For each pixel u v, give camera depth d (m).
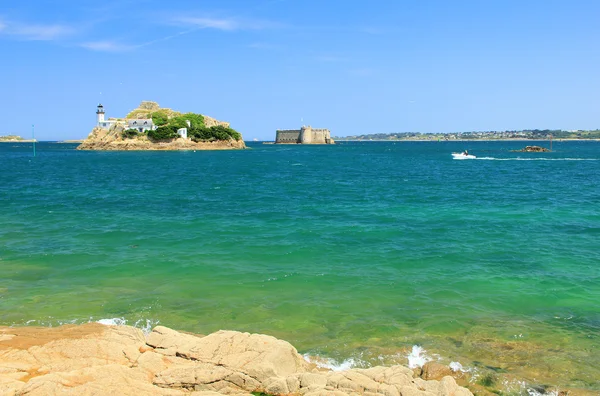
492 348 13.80
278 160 119.06
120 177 67.88
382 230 28.95
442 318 15.90
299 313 16.31
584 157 126.06
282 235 27.64
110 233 28.11
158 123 187.25
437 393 10.64
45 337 13.20
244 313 16.28
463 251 24.00
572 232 28.34
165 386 10.76
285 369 11.72
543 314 16.33
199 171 81.06
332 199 43.56
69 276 20.11
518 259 22.62
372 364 12.85
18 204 39.50
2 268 21.12
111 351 12.10
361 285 19.06
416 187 54.19
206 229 29.38
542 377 12.24
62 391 9.82
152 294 18.02
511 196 45.34
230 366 11.30
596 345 14.02
